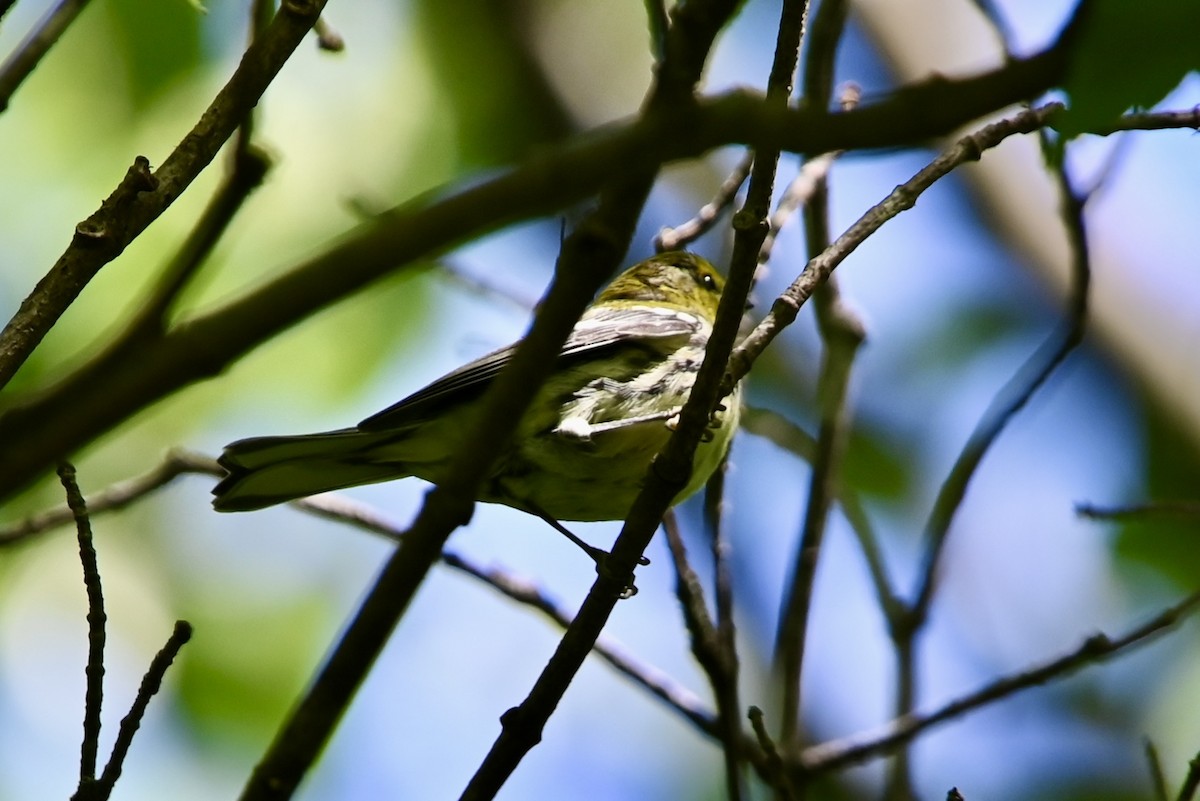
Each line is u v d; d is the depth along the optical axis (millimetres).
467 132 12102
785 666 8656
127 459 11445
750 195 5895
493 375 8742
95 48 10312
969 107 3650
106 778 5191
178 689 11172
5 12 5152
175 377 4840
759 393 13797
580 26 14062
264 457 8602
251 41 6113
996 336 13883
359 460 8836
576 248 5324
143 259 10492
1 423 5637
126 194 4973
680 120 4016
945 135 3756
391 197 11180
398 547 5906
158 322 5926
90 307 10492
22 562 11117
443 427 8703
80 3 5738
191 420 11359
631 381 9477
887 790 8586
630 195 5254
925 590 9133
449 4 12297
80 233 4961
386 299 11492
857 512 9477
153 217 5012
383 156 11266
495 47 12656
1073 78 3521
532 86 12984
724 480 8414
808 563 8836
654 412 9469
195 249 6062
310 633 11625
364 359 11398
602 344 9445
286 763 5727
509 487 9242
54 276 4910
